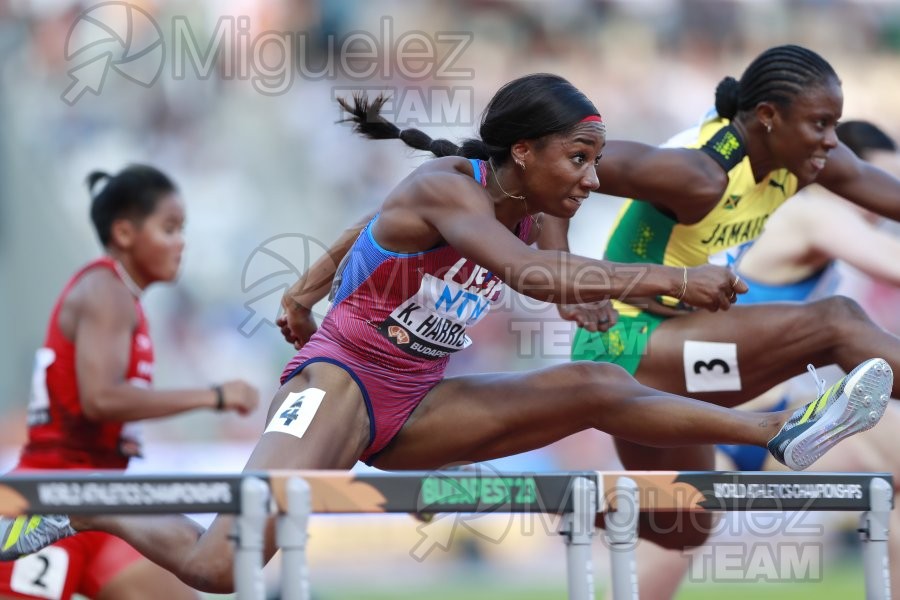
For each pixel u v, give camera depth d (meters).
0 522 10.54
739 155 11.50
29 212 32.19
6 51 33.00
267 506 7.93
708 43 41.16
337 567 27.11
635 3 40.78
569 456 30.23
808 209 15.14
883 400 9.47
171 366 32.25
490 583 25.55
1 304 31.55
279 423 9.98
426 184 9.59
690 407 10.02
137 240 14.04
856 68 42.00
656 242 12.05
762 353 11.55
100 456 13.43
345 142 35.03
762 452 15.63
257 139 34.41
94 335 13.06
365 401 10.36
